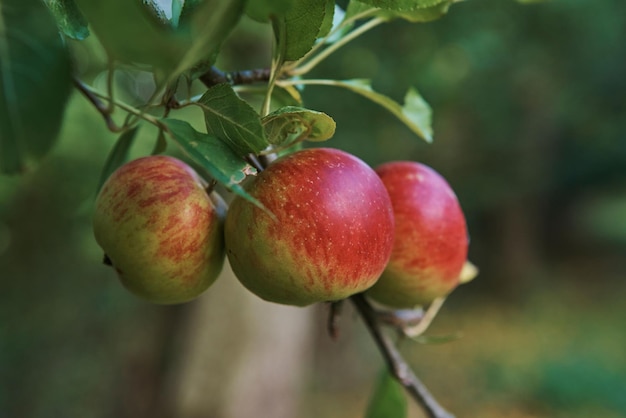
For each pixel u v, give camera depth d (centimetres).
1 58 83
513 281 1298
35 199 633
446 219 146
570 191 1611
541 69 825
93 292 699
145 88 471
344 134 637
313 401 781
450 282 151
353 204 113
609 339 1006
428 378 863
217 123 101
